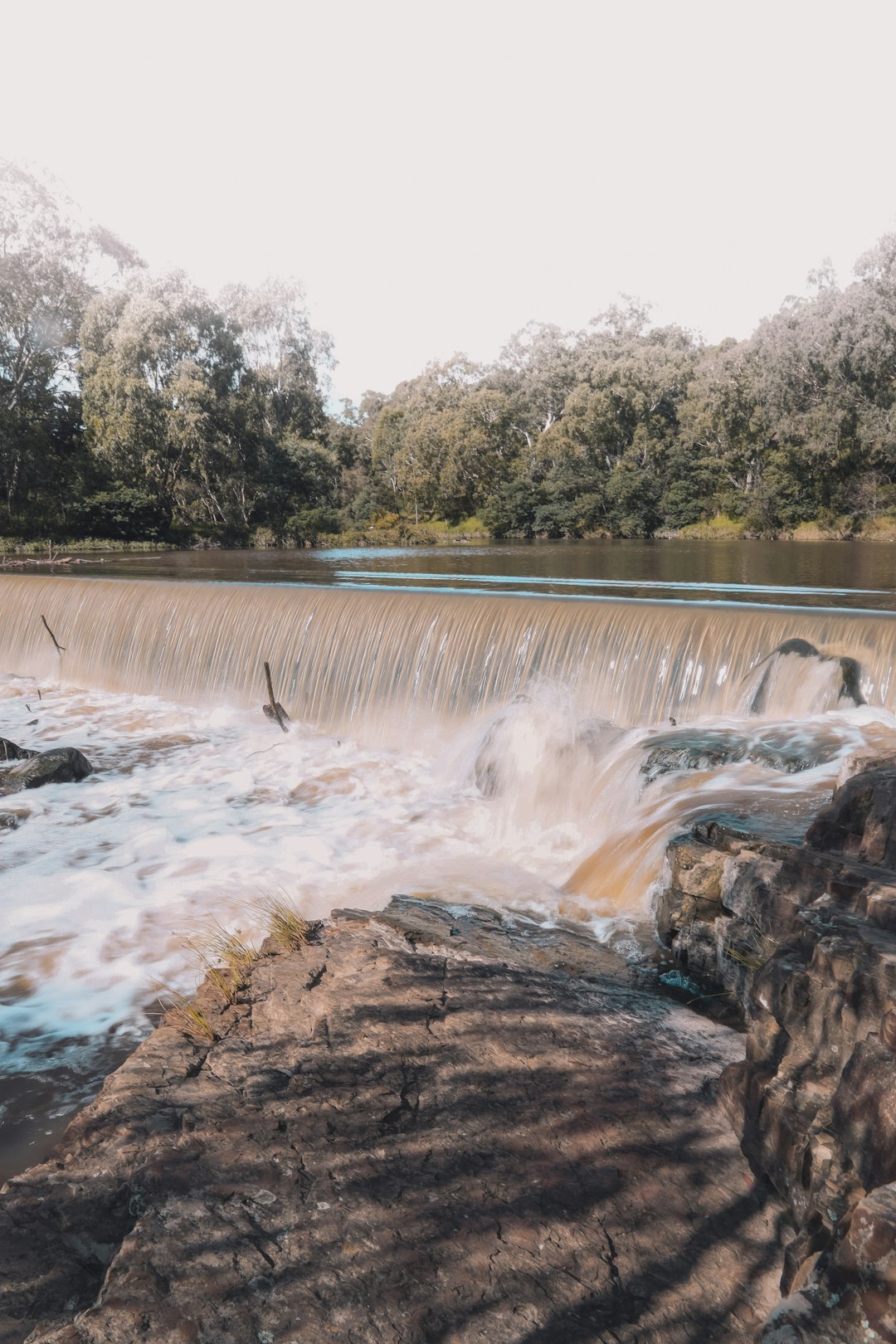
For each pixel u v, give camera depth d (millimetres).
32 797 9742
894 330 53312
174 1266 2814
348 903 6922
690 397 70000
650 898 5688
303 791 10078
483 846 8180
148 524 48594
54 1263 2947
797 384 57375
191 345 57875
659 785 7320
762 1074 3373
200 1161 3291
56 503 49656
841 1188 2732
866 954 3066
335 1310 2689
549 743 8984
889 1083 2648
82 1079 4734
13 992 5660
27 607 16734
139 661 15219
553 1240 2982
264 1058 3996
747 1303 2779
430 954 5051
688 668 11016
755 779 6875
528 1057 4008
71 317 57000
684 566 25281
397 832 8586
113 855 8070
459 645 12414
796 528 56375
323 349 80500
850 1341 2193
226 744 12078
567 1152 3393
